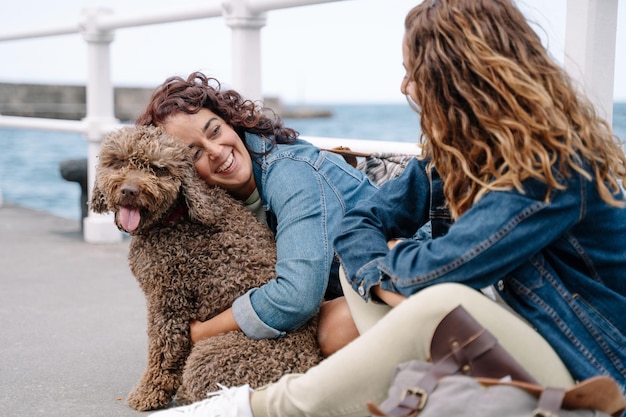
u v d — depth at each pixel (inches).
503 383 61.2
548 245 72.9
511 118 70.1
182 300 91.3
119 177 88.3
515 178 68.9
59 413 96.1
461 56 72.3
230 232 91.8
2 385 107.0
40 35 239.3
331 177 97.6
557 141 69.2
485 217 69.5
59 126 225.3
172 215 92.4
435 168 81.1
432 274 71.3
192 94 97.5
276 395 74.9
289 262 88.1
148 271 91.0
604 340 70.6
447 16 73.7
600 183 70.2
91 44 209.6
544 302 71.0
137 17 191.5
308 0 139.6
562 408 61.0
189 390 87.5
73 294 161.6
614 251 72.9
